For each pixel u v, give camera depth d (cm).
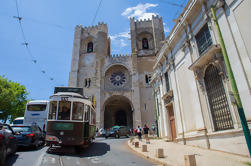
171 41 1590
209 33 1095
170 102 1647
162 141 1692
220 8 973
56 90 1458
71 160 865
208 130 1062
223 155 839
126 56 4312
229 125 921
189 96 1297
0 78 3666
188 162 671
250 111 762
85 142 1220
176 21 1516
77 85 4109
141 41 4519
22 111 4228
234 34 878
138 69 4159
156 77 2227
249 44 797
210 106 1073
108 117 4481
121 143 1702
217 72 1013
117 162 831
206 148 1058
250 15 803
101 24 4619
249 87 779
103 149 1269
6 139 757
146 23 4659
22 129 1219
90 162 829
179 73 1475
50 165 753
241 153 816
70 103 1155
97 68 4159
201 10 1158
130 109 4506
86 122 1216
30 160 847
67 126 1098
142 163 807
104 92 3944
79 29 4719
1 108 3547
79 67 4316
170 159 830
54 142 1063
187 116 1317
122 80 4153
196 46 1227
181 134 1384
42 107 2002
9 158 880
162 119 2014
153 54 4262
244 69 812
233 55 871
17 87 4191
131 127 4319
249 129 746
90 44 4616
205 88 1117
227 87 912
